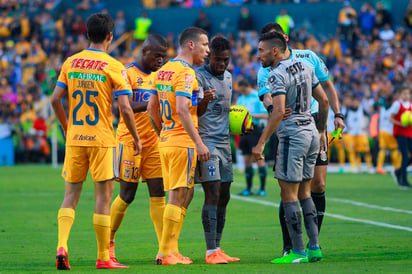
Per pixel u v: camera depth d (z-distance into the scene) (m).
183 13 91.62
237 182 52.75
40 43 94.62
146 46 21.14
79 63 18.16
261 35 19.73
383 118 55.03
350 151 62.72
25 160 80.50
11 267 18.33
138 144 18.73
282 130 19.03
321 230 26.08
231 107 20.44
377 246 21.98
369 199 38.47
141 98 21.09
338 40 86.31
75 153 18.19
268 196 40.94
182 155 19.03
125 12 94.75
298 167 18.94
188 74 18.81
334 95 21.28
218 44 19.53
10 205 36.38
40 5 102.50
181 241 23.92
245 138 40.88
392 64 81.88
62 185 49.25
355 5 89.38
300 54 20.91
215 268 17.75
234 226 27.73
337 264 18.20
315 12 88.62
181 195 19.23
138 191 44.53
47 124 81.62
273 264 18.56
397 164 54.03
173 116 19.16
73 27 93.56
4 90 84.19
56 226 28.11
